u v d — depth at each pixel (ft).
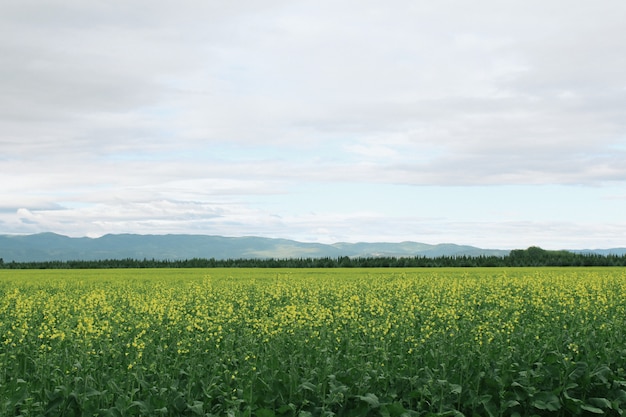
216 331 52.75
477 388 38.78
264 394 37.88
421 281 115.14
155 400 35.58
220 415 35.99
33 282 127.85
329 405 37.09
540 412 39.60
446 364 41.91
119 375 39.73
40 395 36.81
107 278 146.82
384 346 44.73
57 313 68.59
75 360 41.14
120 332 48.01
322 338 47.93
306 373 39.06
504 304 74.28
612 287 100.83
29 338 48.34
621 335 49.83
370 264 281.13
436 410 37.65
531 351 43.93
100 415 34.27
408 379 39.75
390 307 73.41
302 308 65.92
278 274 161.99
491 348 44.60
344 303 73.20
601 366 41.55
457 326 54.08
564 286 100.68
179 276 157.89
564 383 40.24
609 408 39.42
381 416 36.06
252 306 79.30
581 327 51.42
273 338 48.29
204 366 41.68
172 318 57.11
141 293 100.07
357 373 40.57
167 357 43.55
